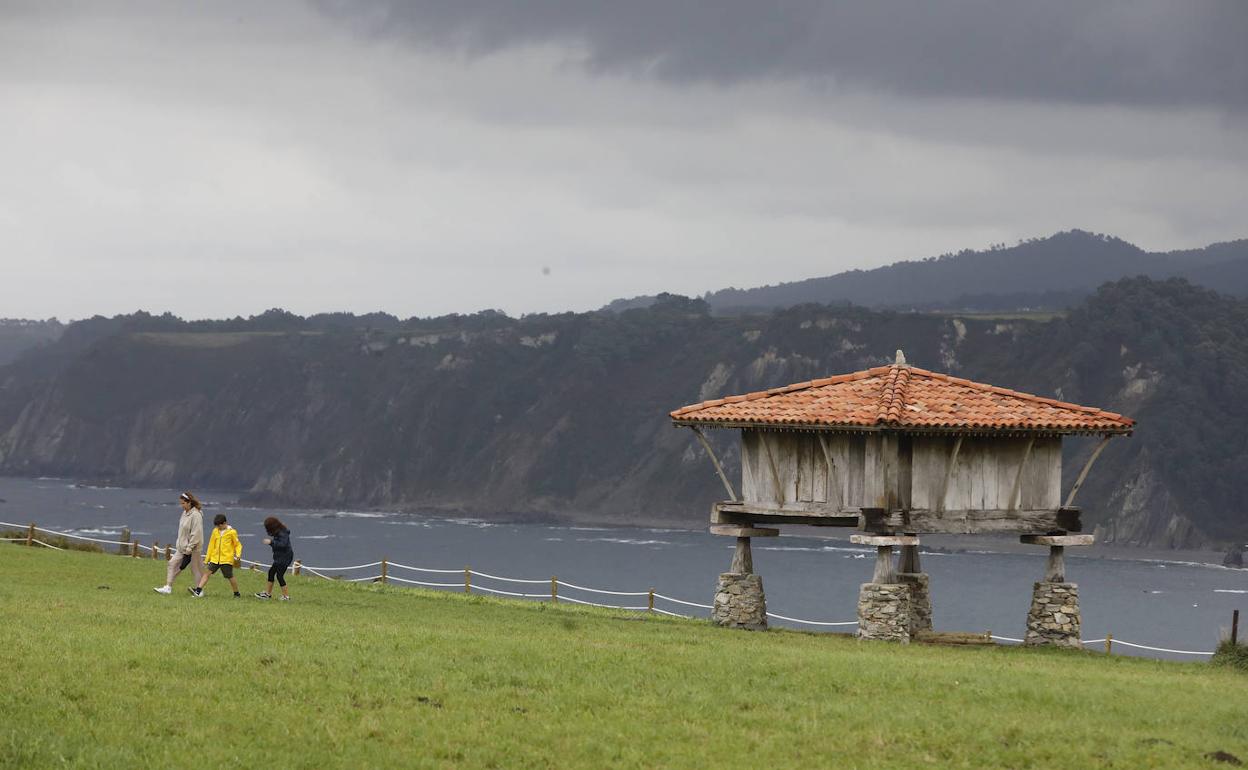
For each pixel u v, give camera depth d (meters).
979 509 49.12
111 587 51.09
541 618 49.41
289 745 25.16
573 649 35.84
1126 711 30.19
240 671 30.52
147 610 40.75
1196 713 30.19
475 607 53.66
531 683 30.91
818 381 53.31
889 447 47.94
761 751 26.05
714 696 30.34
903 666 35.62
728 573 53.06
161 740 24.97
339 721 26.83
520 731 26.77
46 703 26.77
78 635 33.84
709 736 27.03
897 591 47.81
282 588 49.44
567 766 24.84
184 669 30.38
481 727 26.92
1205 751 26.73
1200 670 42.81
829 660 35.88
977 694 31.41
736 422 50.62
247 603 46.16
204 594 48.75
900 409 48.38
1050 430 48.22
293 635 36.09
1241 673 42.34
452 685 30.19
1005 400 50.66
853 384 52.22
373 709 27.98
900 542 47.84
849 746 26.59
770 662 34.84
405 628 39.44
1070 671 38.16
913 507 48.44
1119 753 26.48
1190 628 188.88
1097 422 48.72
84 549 80.12
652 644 38.44
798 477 50.56
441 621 43.88
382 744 25.52
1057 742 27.09
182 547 47.62
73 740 24.50
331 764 24.17
